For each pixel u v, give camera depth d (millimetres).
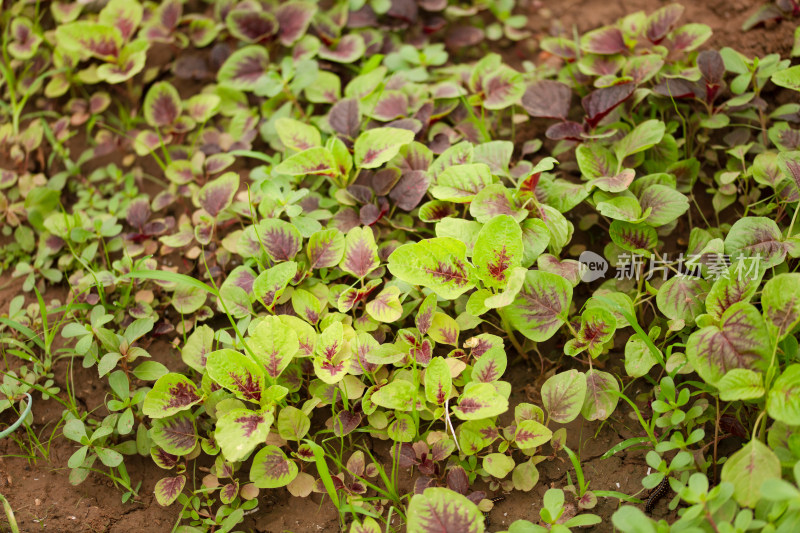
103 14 1543
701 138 1429
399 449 1292
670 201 1337
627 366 1298
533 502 1288
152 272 1325
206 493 1297
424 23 1580
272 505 1306
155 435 1305
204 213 1431
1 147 1537
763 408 1264
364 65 1516
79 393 1369
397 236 1403
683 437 1293
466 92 1500
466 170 1373
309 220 1378
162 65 1579
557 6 1585
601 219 1412
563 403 1291
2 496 1283
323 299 1360
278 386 1291
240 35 1534
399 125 1431
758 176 1367
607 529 1270
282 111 1486
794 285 1254
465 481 1271
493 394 1269
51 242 1437
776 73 1385
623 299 1318
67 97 1574
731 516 1217
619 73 1468
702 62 1417
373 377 1316
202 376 1359
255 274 1395
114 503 1311
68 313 1405
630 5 1561
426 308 1321
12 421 1354
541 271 1305
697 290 1309
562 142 1449
